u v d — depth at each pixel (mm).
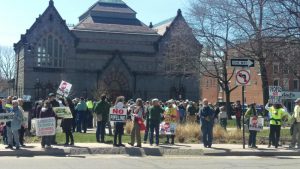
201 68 57188
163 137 23625
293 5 24781
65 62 71125
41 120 18172
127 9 78750
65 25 71438
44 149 17859
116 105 19297
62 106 20875
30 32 70188
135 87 72938
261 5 27109
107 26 74312
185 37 55250
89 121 31250
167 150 18844
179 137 22641
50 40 70875
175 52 56906
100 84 69875
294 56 25344
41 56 70250
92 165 14648
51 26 70875
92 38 72250
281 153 19078
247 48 30531
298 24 24625
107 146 19016
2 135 20766
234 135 23719
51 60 70750
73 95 70062
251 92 79938
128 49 73688
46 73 70312
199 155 18641
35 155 17406
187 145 20422
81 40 71938
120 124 19156
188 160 16609
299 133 20609
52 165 14484
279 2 24875
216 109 28484
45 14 70875
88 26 73250
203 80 89062
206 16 52156
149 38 74500
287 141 23672
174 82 74375
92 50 71875
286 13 24844
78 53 71625
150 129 20188
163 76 73875
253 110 21125
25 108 23453
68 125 19250
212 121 19828
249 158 17734
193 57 54531
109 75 71625
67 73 70875
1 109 19688
